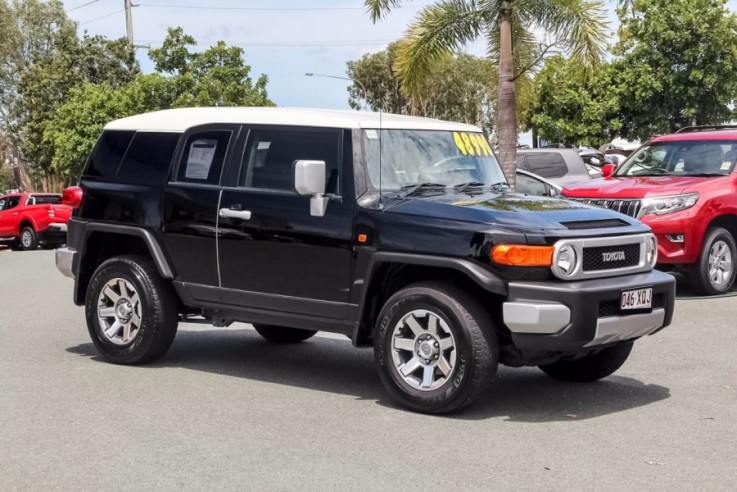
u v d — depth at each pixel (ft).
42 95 160.66
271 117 23.31
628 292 20.20
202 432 19.07
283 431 19.12
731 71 105.50
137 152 25.59
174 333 25.40
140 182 25.20
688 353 27.04
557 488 15.62
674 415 20.33
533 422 19.80
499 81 59.93
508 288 19.43
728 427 19.30
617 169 41.70
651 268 21.56
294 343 29.66
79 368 25.38
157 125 25.50
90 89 138.82
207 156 24.17
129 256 25.45
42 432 19.11
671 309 21.56
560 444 18.15
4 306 39.45
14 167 183.73
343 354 27.94
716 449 17.72
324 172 21.22
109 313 25.64
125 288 25.32
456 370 19.70
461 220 20.08
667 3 106.32
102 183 25.96
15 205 93.61
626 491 15.46
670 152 40.47
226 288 23.61
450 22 60.49
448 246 19.94
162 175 24.82
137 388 23.00
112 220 25.52
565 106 113.80
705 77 105.09
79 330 32.37
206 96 123.95
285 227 22.35
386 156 22.24
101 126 135.54
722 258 37.40
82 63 160.97
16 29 185.16
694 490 15.47
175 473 16.49
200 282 24.08
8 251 92.27
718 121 107.96
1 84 184.65
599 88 112.27
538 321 19.12
